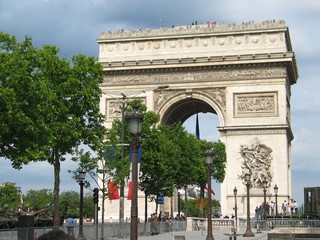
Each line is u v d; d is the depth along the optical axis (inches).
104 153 3543.3
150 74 5807.1
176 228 4534.9
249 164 5408.5
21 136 2487.7
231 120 5546.3
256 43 5610.2
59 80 3221.0
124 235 3408.0
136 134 1526.8
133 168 1519.4
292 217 4591.5
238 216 5344.5
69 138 3129.9
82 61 3316.9
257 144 5428.2
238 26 5659.5
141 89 5802.2
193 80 5703.7
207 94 5664.4
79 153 3454.7
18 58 2532.0
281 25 5561.0
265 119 5462.6
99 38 5959.6
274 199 5305.1
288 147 5743.1
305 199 5113.2
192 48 5767.7
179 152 4904.0
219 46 5698.8
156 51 5846.5
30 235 2267.5
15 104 2381.9
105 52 5954.7
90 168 3489.2
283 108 5442.9
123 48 5920.3
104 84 5861.2
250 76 5565.9
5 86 2481.5
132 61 5797.2
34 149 2554.1
